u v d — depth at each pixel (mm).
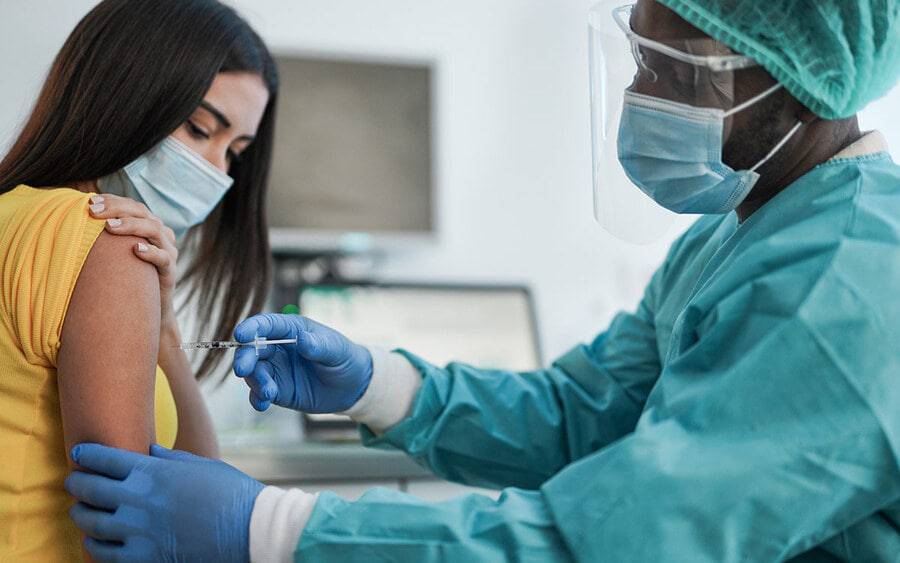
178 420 1511
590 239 3094
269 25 2869
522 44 3107
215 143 1473
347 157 2898
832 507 962
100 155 1314
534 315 2889
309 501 1052
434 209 2947
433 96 2979
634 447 995
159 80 1335
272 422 2604
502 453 1566
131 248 1166
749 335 1042
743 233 1247
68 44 1354
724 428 990
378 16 2973
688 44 1146
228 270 1727
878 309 992
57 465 1141
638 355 1594
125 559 1033
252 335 1283
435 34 3025
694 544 948
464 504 1040
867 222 1062
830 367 978
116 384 1100
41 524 1131
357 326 2717
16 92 2609
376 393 1497
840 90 1138
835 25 1094
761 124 1172
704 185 1215
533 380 1638
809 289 1015
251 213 1718
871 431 960
